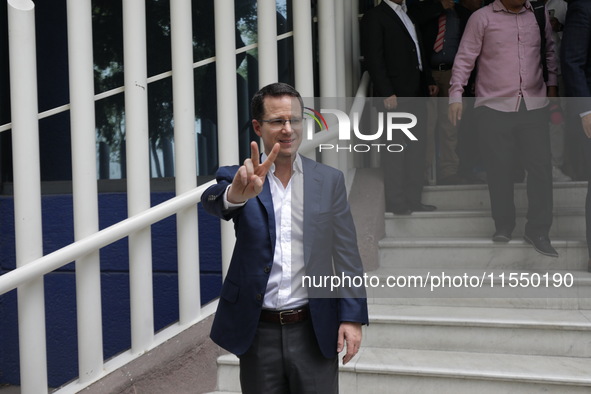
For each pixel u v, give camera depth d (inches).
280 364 79.7
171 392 124.5
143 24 127.0
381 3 162.2
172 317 161.0
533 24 144.2
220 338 80.9
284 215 79.5
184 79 131.0
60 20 173.2
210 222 160.2
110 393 118.7
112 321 161.8
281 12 179.3
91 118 122.7
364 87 167.5
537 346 120.7
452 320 123.9
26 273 112.0
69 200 163.0
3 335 163.2
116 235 119.3
